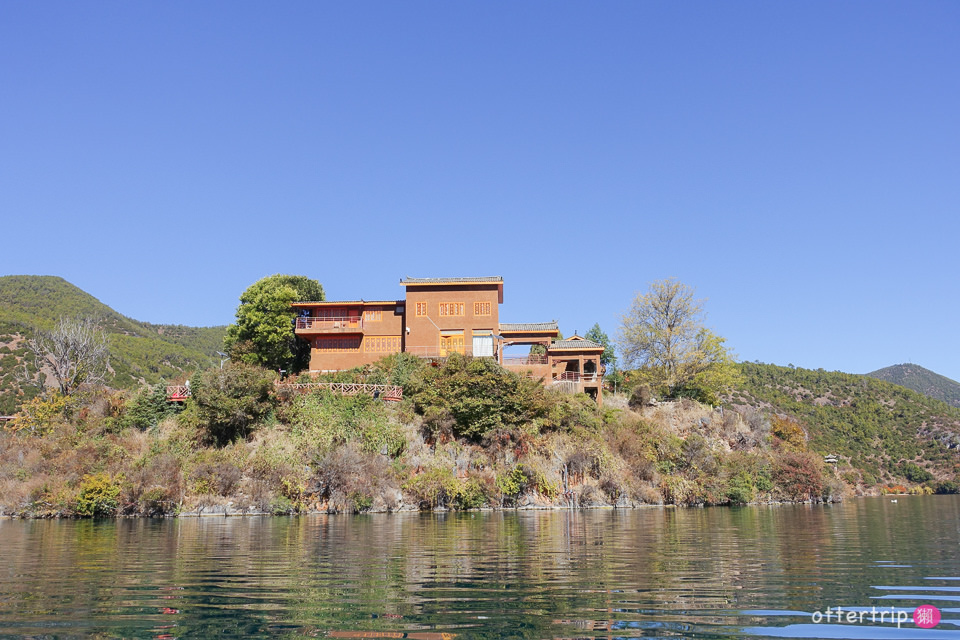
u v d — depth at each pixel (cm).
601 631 1275
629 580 1789
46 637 1248
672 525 3581
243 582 1775
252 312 6831
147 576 1886
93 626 1323
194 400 5378
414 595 1591
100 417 5497
